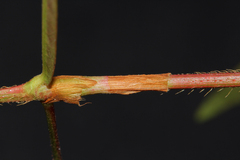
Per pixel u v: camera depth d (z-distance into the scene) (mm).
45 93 91
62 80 92
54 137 91
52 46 83
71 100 92
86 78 92
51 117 91
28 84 91
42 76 91
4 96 91
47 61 84
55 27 81
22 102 92
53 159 91
